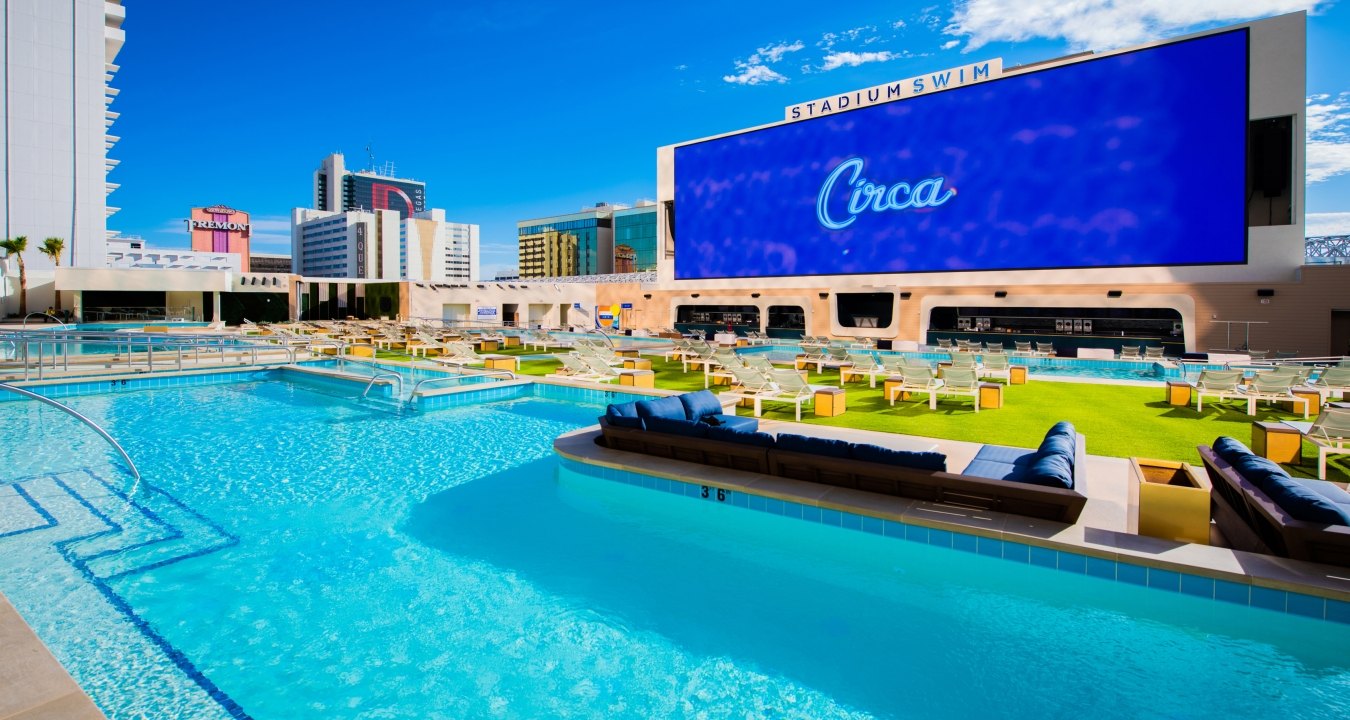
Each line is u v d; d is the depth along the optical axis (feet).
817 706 11.50
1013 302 85.66
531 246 413.80
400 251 518.37
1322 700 11.75
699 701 11.66
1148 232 77.00
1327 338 68.49
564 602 15.44
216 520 20.74
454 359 59.77
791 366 61.36
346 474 26.11
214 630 14.05
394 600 15.47
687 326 121.08
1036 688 12.10
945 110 90.68
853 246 100.01
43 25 187.11
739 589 16.22
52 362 51.39
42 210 188.03
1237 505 17.52
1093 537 16.29
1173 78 75.20
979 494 18.20
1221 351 68.39
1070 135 81.41
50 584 16.11
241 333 94.84
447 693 11.92
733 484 20.90
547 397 46.01
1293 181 70.23
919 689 12.01
